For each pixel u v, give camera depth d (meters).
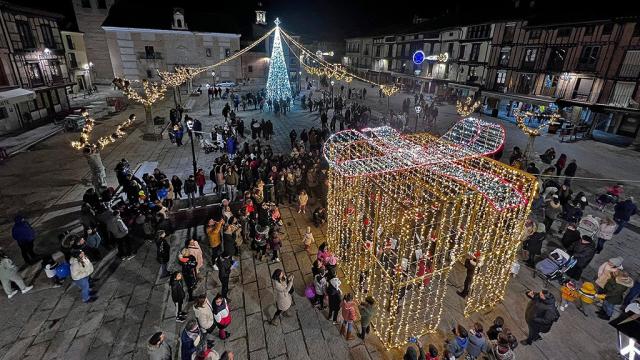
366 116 25.94
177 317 7.87
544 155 18.39
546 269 8.94
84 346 7.14
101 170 13.54
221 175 13.95
